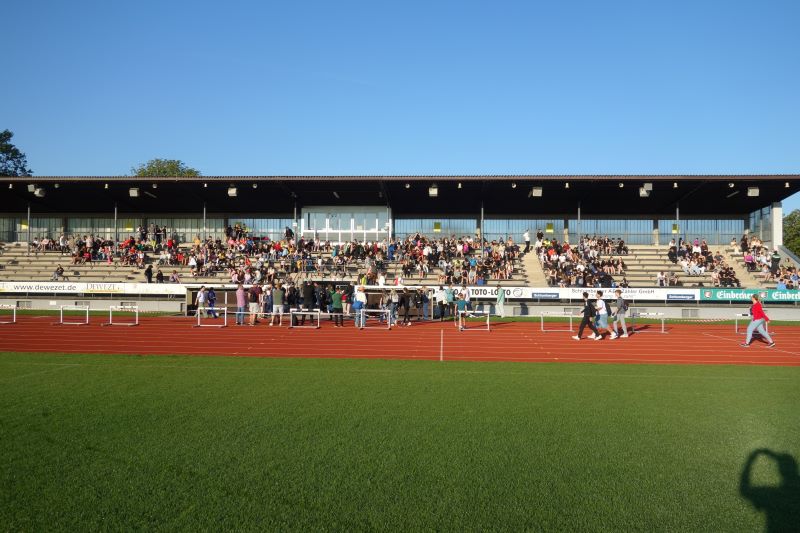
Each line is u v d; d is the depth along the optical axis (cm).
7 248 4512
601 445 843
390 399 1148
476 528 582
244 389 1242
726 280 3834
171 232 4631
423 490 673
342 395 1184
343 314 3028
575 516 610
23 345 2053
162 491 665
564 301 3641
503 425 948
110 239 4656
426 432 902
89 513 608
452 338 2405
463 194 3959
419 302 3484
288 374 1454
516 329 2848
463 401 1134
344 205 4409
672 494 667
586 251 4122
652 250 4359
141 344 2100
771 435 897
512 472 732
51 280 3950
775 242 4100
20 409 1038
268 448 818
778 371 1572
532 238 4453
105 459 770
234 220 4606
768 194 3900
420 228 4512
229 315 3481
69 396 1154
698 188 3719
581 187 3716
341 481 698
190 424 941
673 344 2245
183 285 3681
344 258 4112
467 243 4219
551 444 845
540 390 1259
